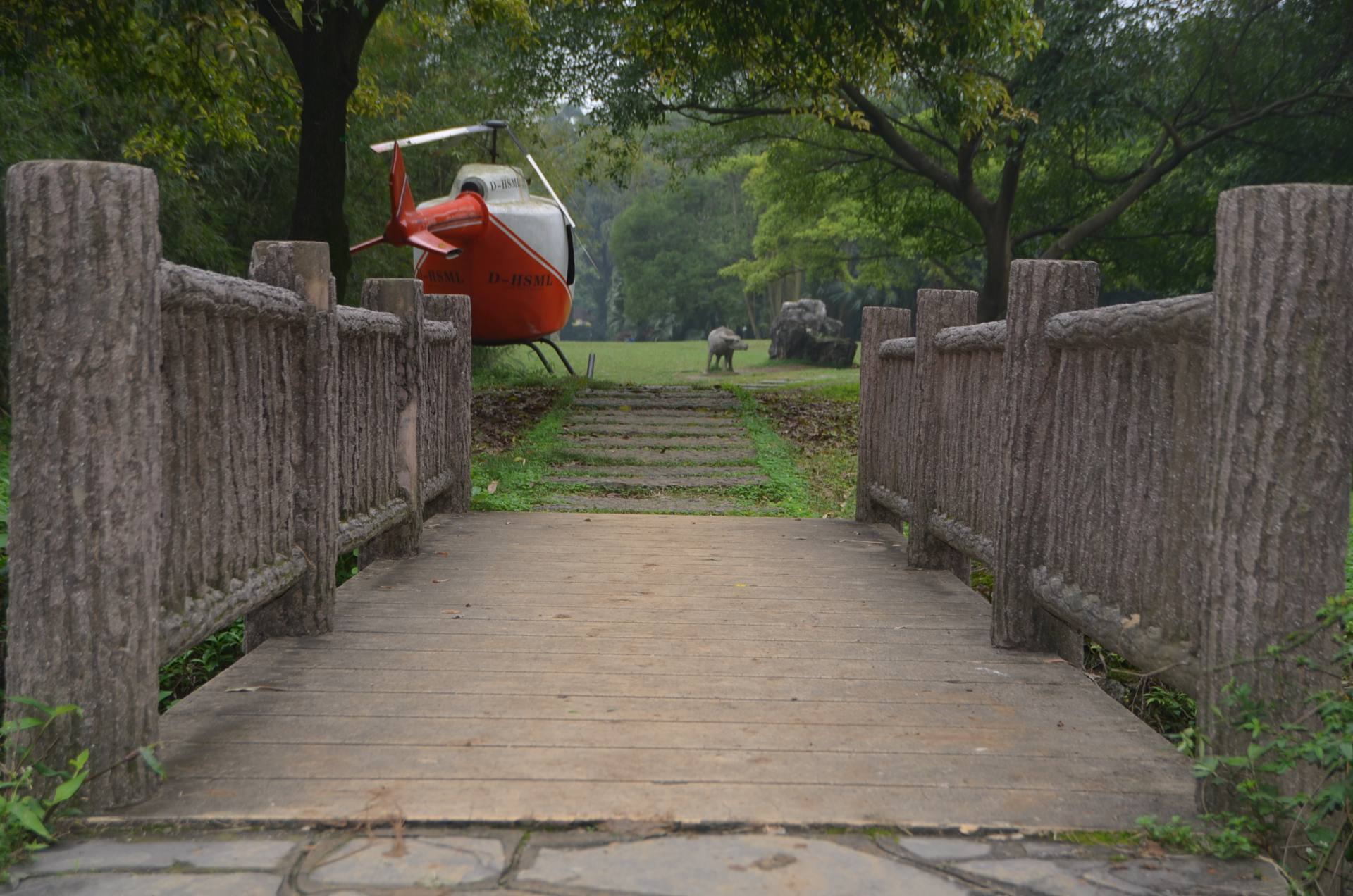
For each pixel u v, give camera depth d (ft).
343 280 39.78
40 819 7.47
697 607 15.19
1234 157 61.36
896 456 21.45
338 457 15.06
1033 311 12.80
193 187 47.37
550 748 9.45
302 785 8.57
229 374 10.94
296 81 49.62
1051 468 12.78
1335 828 7.63
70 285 7.80
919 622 14.52
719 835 7.79
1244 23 53.62
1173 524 9.49
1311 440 7.69
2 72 37.47
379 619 14.20
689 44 52.65
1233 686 7.95
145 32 36.32
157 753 8.43
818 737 9.87
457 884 7.00
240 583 11.09
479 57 61.87
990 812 8.24
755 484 29.66
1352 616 7.18
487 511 24.89
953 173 73.15
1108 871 7.36
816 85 47.73
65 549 7.91
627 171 67.56
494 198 50.96
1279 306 7.69
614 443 35.04
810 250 112.27
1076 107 48.65
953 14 39.04
